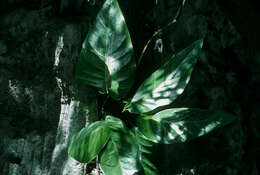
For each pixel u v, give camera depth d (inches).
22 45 39.4
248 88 42.9
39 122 40.3
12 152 39.4
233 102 42.4
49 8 40.5
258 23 43.3
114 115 45.2
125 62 40.0
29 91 39.3
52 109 40.5
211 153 42.4
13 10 40.1
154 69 44.7
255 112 42.6
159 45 44.0
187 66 39.3
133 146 40.9
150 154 43.3
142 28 45.8
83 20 41.3
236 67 43.0
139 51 45.8
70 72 41.1
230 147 42.2
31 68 39.8
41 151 40.5
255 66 42.7
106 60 39.8
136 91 42.6
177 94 39.9
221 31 41.9
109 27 38.5
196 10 41.8
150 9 45.1
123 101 43.2
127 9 44.9
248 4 43.6
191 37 42.3
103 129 40.9
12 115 39.4
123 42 39.2
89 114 42.9
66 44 40.2
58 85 40.4
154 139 40.3
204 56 42.0
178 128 39.8
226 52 42.8
